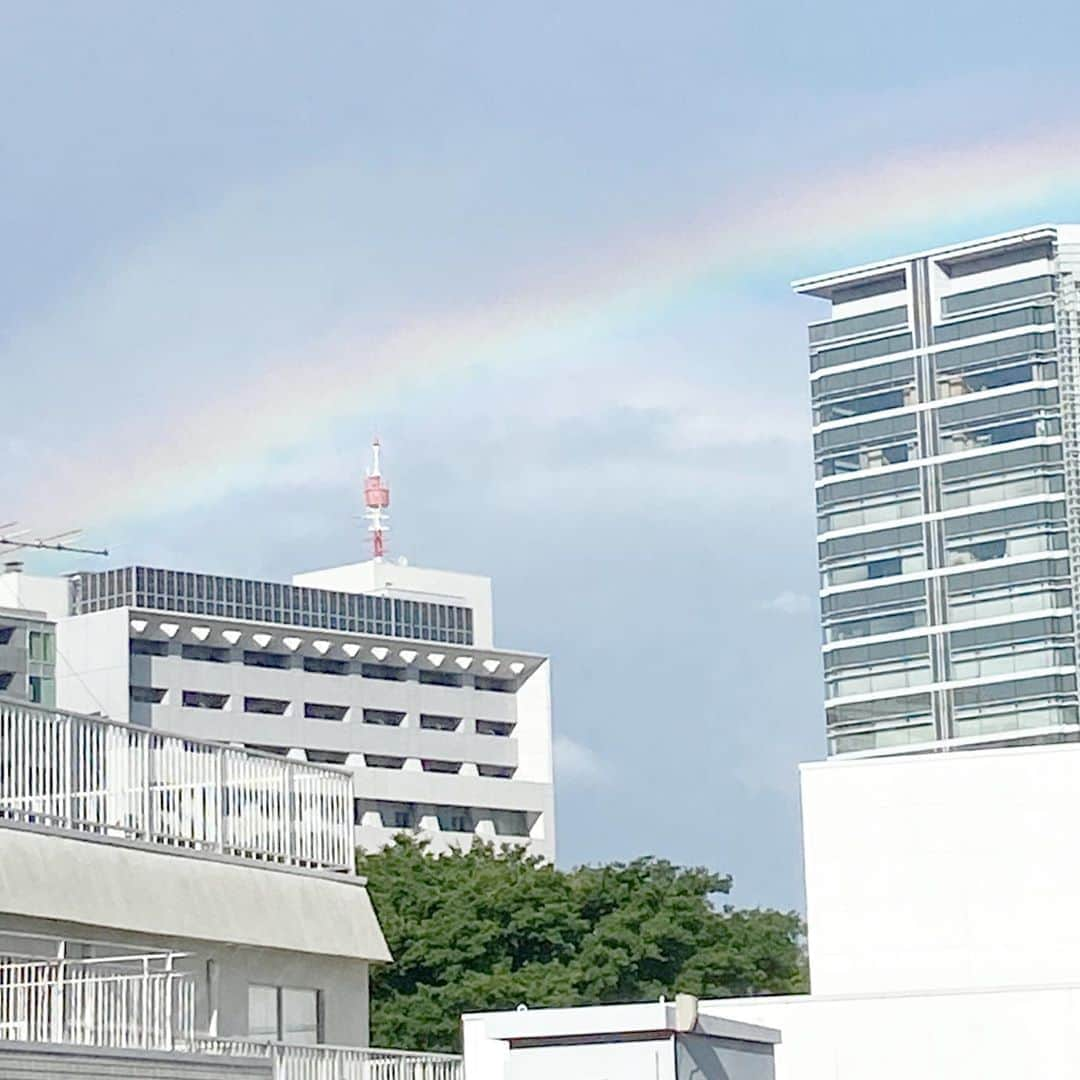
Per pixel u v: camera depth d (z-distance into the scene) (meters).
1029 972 54.56
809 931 56.97
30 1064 27.31
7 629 197.88
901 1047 43.91
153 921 34.06
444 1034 59.62
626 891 66.69
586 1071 27.48
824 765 57.50
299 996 38.22
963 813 55.94
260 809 37.88
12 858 31.62
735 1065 29.33
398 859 67.50
